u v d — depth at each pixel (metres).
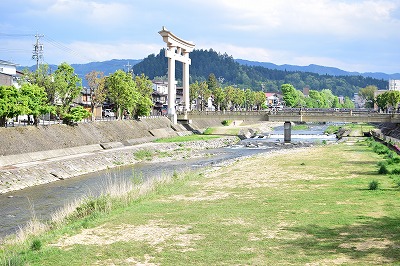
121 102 92.81
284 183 37.78
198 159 70.75
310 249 18.28
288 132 105.69
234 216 25.08
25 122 74.56
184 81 127.81
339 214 24.44
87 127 74.88
